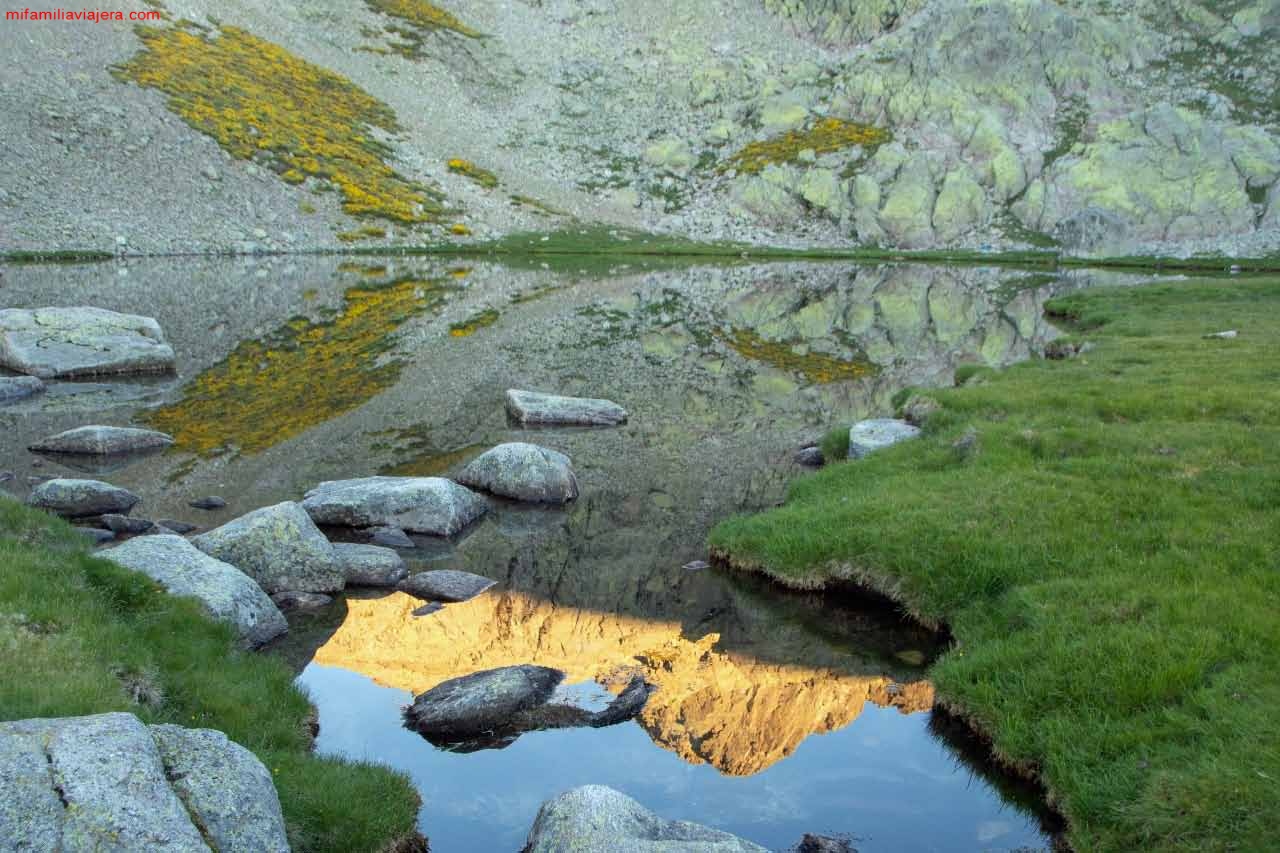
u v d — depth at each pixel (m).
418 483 19.56
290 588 15.27
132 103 94.12
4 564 11.60
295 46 135.38
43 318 35.38
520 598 15.73
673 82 160.12
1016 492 16.41
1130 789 8.64
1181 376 25.42
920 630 14.15
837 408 31.78
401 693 12.20
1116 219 113.50
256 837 6.97
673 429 28.69
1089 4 161.62
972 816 9.46
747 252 114.12
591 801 8.13
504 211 117.25
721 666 13.08
